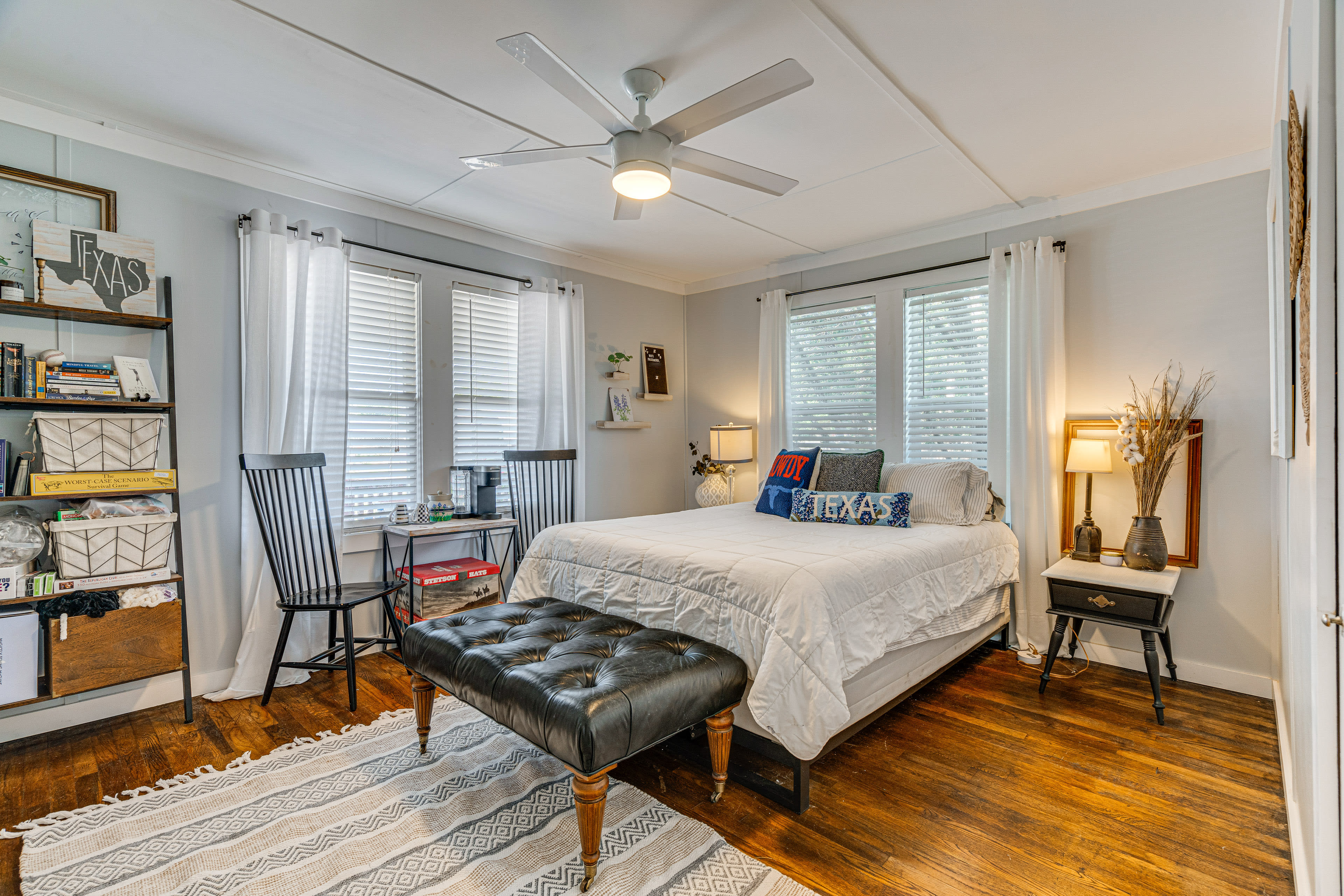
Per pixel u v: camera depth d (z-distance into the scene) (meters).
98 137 2.57
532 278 4.21
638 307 4.96
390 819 1.86
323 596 2.86
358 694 2.86
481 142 2.76
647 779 2.12
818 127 2.61
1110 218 3.25
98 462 2.43
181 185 2.80
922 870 1.65
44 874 1.63
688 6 1.87
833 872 1.64
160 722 2.56
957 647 2.90
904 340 4.04
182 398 2.80
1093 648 3.25
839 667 1.94
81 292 2.41
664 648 2.02
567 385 4.27
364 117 2.54
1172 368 3.05
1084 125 2.61
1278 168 1.76
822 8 1.89
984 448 3.71
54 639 2.28
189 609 2.82
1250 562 2.84
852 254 4.29
